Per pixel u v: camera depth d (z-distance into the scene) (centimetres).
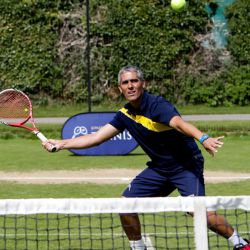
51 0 6388
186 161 1515
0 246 1758
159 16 6347
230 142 4253
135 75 1475
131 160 3516
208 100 6359
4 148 4091
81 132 3634
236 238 1443
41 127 4794
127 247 1739
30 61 6391
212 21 6391
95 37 6391
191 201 1302
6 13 6369
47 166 3312
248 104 6369
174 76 6397
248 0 6347
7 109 1733
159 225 1859
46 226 1953
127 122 1534
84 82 6400
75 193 2548
